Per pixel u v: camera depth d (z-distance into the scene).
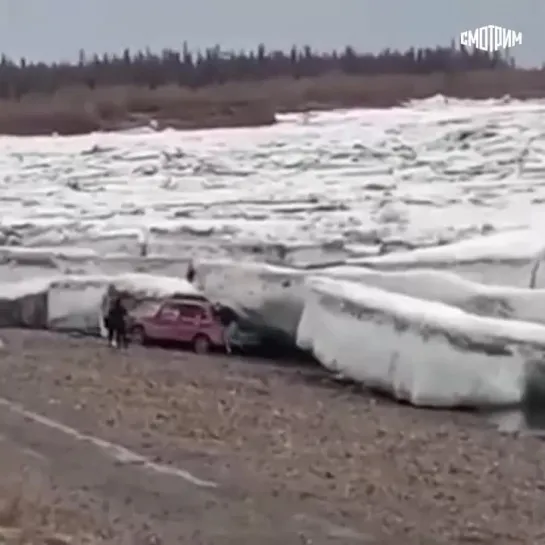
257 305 79.00
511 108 172.50
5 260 112.88
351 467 46.66
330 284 70.00
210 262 85.81
